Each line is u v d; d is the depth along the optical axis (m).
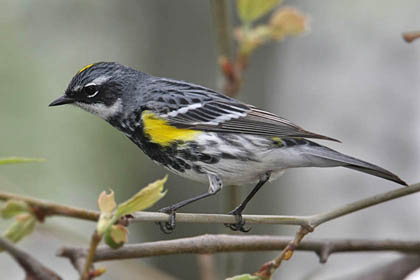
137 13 14.31
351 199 14.60
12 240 4.54
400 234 13.81
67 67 14.05
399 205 13.96
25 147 13.07
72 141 13.48
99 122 13.80
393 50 14.93
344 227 14.12
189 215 5.73
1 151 12.87
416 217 13.91
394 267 8.62
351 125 15.02
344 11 14.84
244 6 8.16
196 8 13.91
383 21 14.84
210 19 13.91
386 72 15.05
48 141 13.29
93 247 4.50
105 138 13.78
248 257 13.34
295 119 14.98
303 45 14.91
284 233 13.81
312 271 7.95
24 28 14.00
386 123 14.91
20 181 12.82
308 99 15.10
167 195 13.84
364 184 14.62
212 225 13.89
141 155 13.95
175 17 14.01
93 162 13.62
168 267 13.87
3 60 13.50
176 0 14.00
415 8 14.71
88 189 13.38
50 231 7.17
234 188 8.52
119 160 13.81
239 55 8.36
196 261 13.86
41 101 13.55
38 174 12.98
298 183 14.57
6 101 13.29
